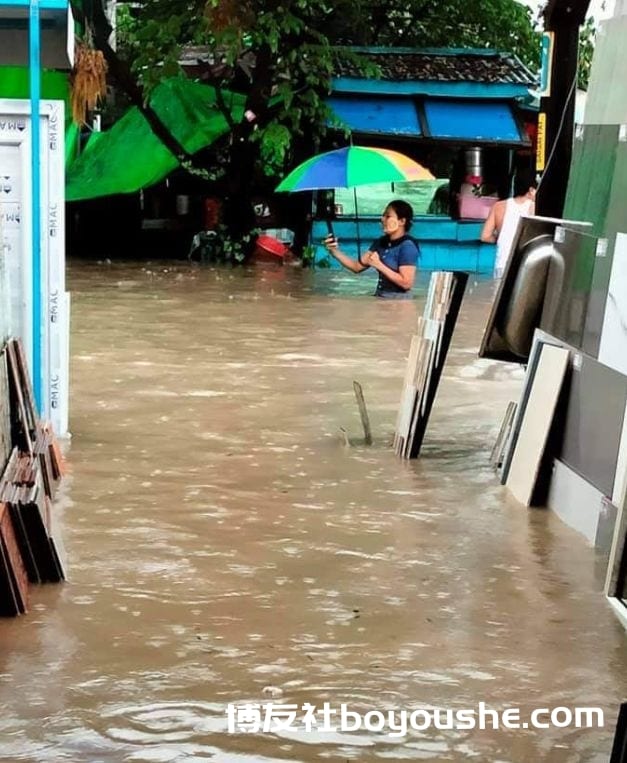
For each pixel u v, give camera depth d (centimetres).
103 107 1752
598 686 534
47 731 475
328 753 467
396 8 1753
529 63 1839
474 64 1567
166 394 890
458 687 527
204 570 659
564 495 736
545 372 759
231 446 805
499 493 761
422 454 807
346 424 847
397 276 1233
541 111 878
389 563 682
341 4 1571
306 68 1478
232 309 1161
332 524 719
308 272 1431
